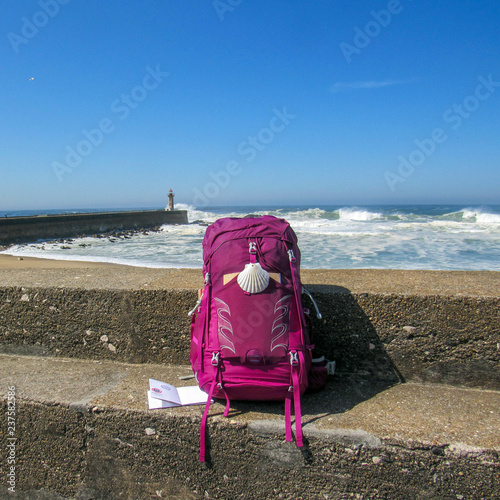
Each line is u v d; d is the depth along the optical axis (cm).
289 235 198
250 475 172
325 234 2044
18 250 1723
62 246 1841
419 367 210
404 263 1077
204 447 172
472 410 181
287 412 170
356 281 240
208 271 190
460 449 153
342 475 164
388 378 215
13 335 253
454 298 199
